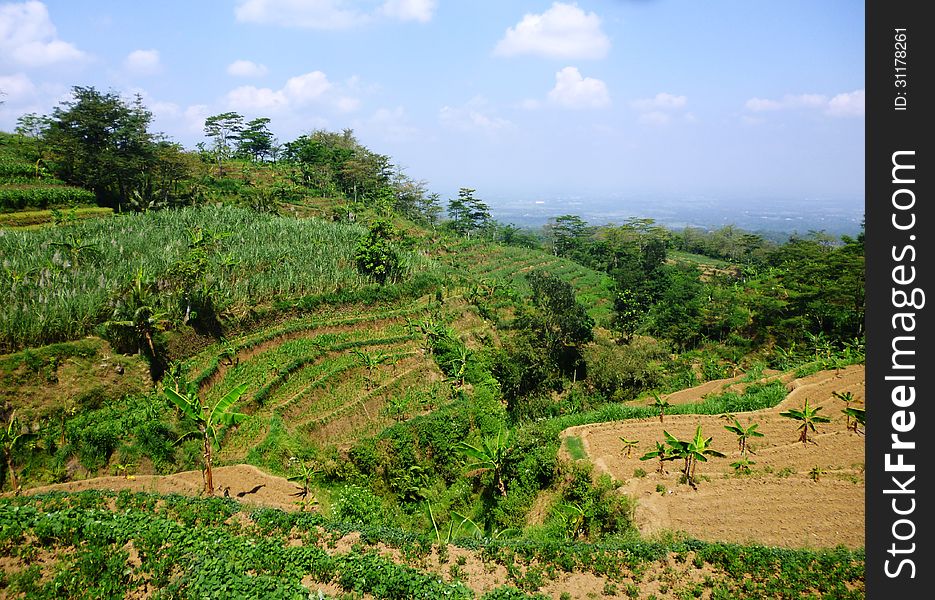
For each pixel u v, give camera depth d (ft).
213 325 101.91
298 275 124.67
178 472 74.49
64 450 69.31
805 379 101.04
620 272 259.80
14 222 129.70
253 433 87.25
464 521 69.51
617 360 136.87
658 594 45.27
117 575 41.22
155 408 81.05
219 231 135.64
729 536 54.19
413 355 121.60
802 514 56.59
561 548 50.52
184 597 39.63
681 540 53.21
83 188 158.81
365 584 43.27
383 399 106.63
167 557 43.50
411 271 155.84
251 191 221.46
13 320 77.15
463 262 231.50
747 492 61.57
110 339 84.79
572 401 124.77
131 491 58.59
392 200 275.59
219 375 96.12
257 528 52.49
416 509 79.82
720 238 409.90
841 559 47.42
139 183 167.84
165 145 180.04
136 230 122.42
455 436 97.09
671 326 188.75
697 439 64.39
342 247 147.43
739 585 45.65
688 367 152.25
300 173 272.92
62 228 118.01
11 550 43.83
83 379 78.54
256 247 129.80
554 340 141.38
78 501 54.54
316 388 101.35
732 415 84.43
